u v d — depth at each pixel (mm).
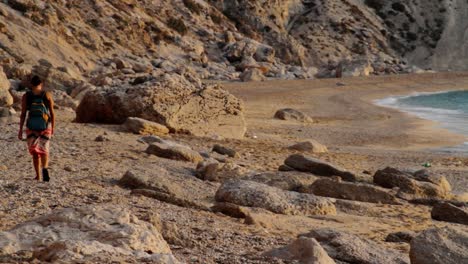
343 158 31109
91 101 33000
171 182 17359
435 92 104688
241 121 35219
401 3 173375
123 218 9242
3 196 13625
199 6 133875
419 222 17047
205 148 28312
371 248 11297
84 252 7703
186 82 34562
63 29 92750
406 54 163625
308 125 49344
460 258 10211
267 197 16422
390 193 19922
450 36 170000
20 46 80625
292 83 100562
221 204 15109
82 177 17469
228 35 126750
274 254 9984
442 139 43531
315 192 19438
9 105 38219
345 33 155375
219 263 9492
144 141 26672
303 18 157125
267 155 28375
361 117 58688
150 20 115312
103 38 100625
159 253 8039
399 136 44219
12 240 8648
